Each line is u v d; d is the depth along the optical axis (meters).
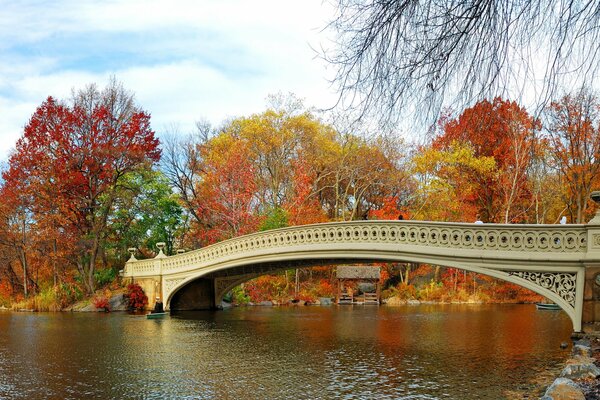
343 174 48.19
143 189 42.00
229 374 14.17
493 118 5.73
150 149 39.06
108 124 37.97
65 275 37.31
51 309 34.56
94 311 33.31
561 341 18.69
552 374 13.17
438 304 40.00
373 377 13.46
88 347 18.95
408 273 46.34
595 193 15.09
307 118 48.56
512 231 16.30
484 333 21.34
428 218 42.03
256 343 19.56
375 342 19.39
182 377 13.90
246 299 39.38
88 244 36.59
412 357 16.19
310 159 47.84
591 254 15.02
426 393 11.70
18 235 36.75
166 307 31.89
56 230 35.69
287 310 34.56
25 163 35.78
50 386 13.10
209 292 34.84
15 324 26.22
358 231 20.30
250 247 25.69
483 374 13.46
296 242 23.11
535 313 30.88
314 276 47.84
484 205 40.34
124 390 12.60
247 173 42.56
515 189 33.50
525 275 16.09
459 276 44.66
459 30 5.26
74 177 35.97
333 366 14.99
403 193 47.59
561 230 15.62
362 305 39.72
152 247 43.16
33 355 17.44
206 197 44.97
